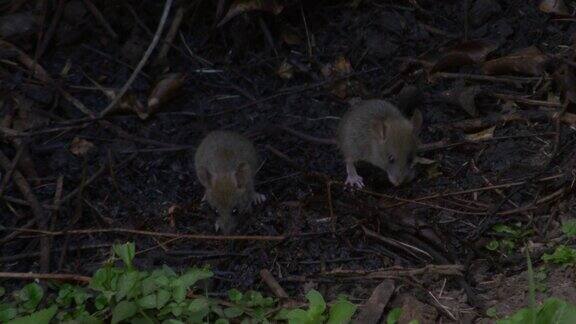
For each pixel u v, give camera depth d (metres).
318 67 10.59
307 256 8.12
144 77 10.45
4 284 7.93
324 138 9.73
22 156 9.39
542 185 8.53
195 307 6.91
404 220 8.26
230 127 9.95
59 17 10.94
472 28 10.84
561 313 6.16
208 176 8.73
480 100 9.91
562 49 10.32
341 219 8.48
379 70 10.52
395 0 11.20
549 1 10.83
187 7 11.10
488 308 7.18
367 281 7.68
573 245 7.76
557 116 9.22
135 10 11.16
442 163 9.17
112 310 7.08
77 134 9.85
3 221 8.79
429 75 10.30
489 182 8.75
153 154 9.63
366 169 9.73
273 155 9.59
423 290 7.44
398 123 9.15
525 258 7.69
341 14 11.13
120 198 8.99
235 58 10.80
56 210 8.73
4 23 10.72
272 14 10.93
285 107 10.17
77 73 10.59
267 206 8.83
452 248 7.95
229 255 8.12
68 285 7.57
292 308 7.23
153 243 8.41
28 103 10.05
